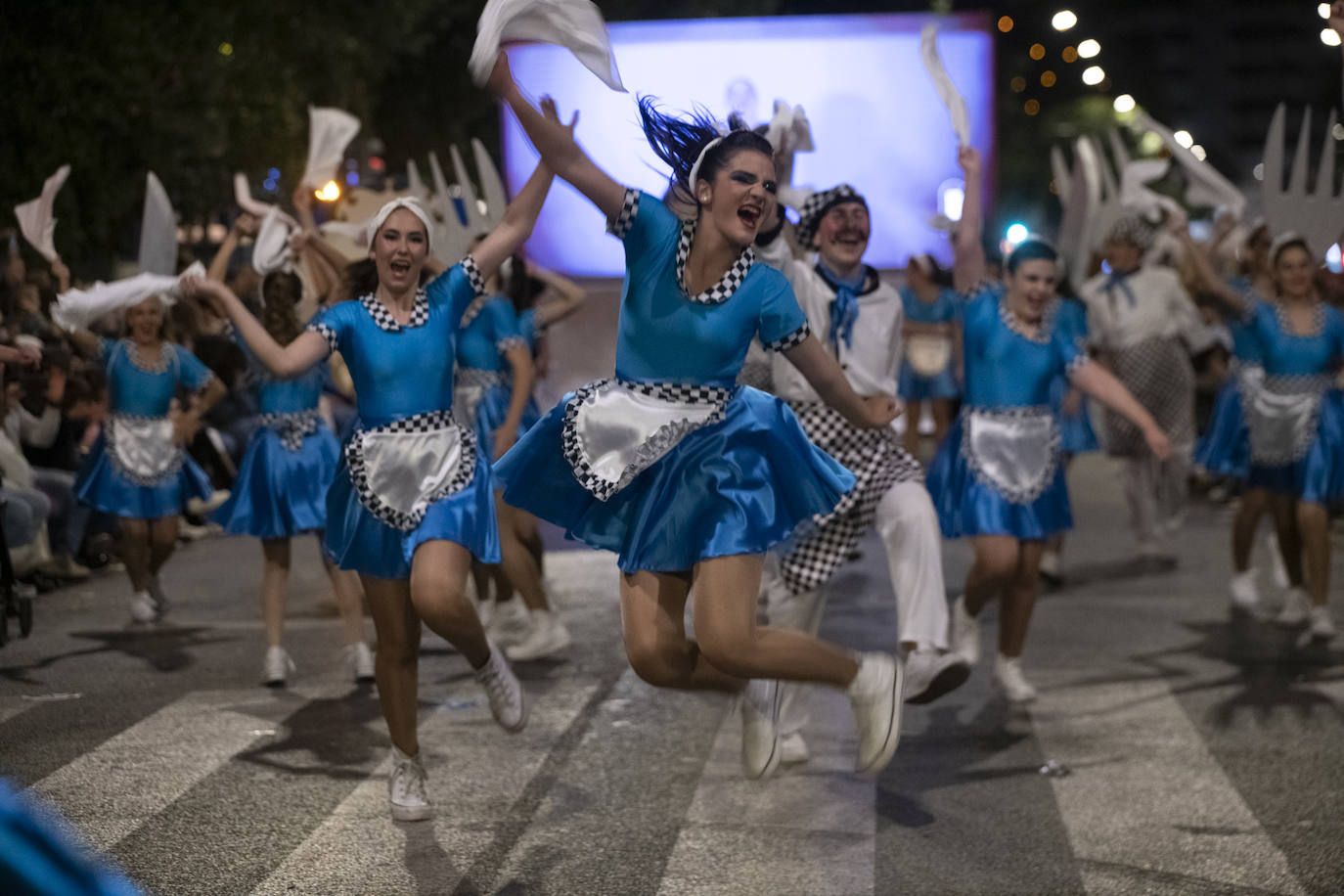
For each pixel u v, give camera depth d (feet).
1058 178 35.53
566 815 15.61
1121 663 22.94
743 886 13.52
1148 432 19.22
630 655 12.30
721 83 52.54
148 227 26.16
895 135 52.21
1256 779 16.89
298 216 24.40
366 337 15.16
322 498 22.00
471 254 15.72
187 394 36.68
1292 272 24.71
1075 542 36.35
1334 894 13.39
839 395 12.68
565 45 12.04
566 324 52.75
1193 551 34.63
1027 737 18.78
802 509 12.67
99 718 19.60
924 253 35.19
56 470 31.32
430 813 15.44
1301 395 24.84
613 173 52.31
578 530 12.72
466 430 15.61
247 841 14.69
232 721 19.48
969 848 14.61
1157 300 33.47
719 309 11.97
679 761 17.62
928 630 16.61
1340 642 24.39
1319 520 24.38
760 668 11.90
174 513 26.43
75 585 31.01
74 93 43.04
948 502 20.08
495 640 24.84
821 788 16.58
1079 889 13.50
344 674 22.35
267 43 55.52
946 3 94.32
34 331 30.27
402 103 78.74
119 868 13.89
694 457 12.18
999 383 19.83
